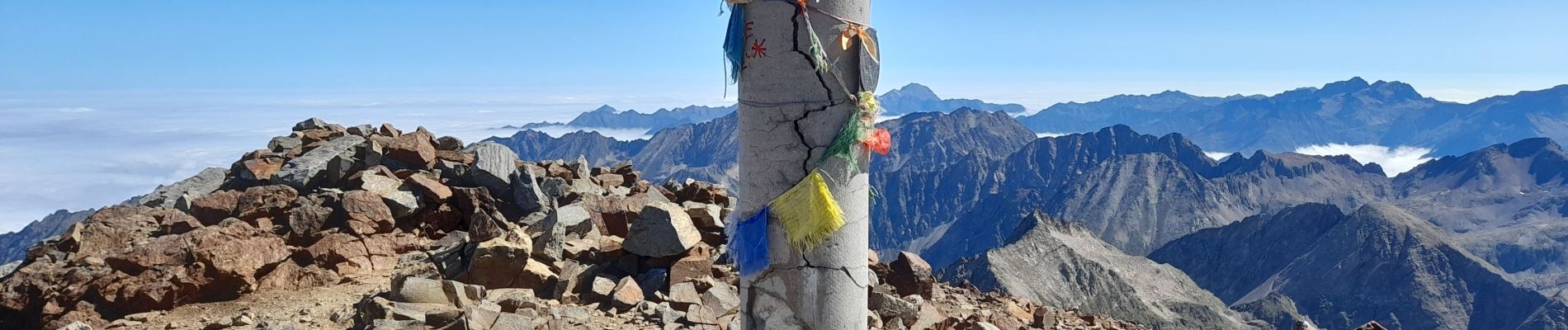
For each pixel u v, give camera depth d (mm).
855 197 8547
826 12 8180
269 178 18969
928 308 14773
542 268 14617
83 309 13109
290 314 13078
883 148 8578
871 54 8359
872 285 15102
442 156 20500
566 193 19016
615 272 14875
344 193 16828
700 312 13086
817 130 8320
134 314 13219
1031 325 16438
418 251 16125
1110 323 17594
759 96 8422
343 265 14969
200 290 13664
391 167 19438
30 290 13539
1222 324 188125
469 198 17609
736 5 8445
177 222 16266
